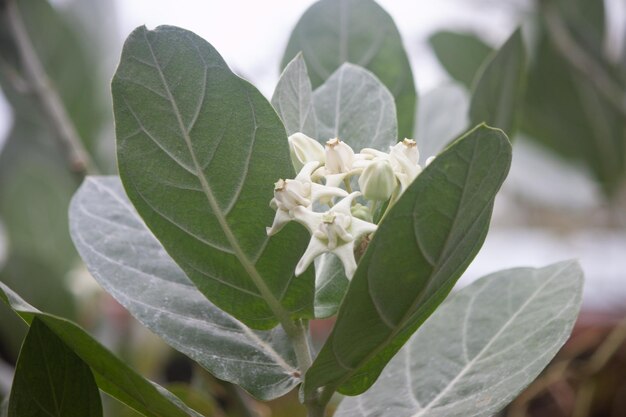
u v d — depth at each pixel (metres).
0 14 0.93
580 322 1.03
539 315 0.62
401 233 0.48
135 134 0.52
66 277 1.08
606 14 1.06
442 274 0.50
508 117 0.71
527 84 1.12
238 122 0.52
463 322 0.65
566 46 1.04
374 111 0.62
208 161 0.53
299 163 0.55
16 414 0.53
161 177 0.53
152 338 1.02
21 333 0.94
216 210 0.53
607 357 0.94
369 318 0.50
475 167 0.47
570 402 0.97
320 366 0.52
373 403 0.62
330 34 0.72
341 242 0.50
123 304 0.58
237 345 0.58
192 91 0.52
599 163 1.16
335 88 0.64
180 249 0.55
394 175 0.53
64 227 1.12
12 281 0.94
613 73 1.07
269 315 0.56
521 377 0.58
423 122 0.82
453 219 0.48
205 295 0.56
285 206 0.51
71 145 0.88
